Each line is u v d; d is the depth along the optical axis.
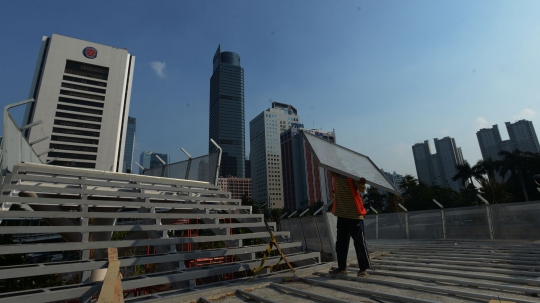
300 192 131.50
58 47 97.31
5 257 7.27
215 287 3.67
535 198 41.62
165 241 4.70
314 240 6.85
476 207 8.91
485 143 92.75
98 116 99.00
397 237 10.84
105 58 104.00
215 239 5.33
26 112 93.19
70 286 3.33
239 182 171.25
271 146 170.50
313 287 3.64
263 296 3.33
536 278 3.32
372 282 3.69
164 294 3.46
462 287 3.25
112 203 5.41
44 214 4.41
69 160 90.81
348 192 4.26
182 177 12.18
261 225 6.73
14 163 6.57
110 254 3.51
